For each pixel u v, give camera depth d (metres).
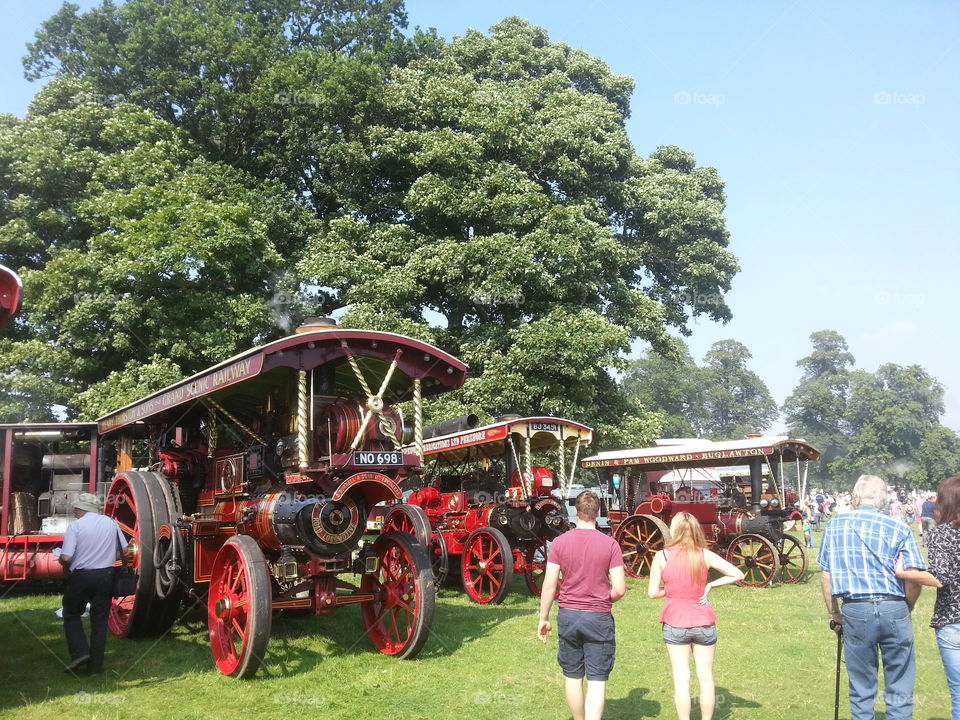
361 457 7.68
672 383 83.50
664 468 17.84
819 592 13.19
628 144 28.30
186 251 19.67
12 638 8.97
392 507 8.92
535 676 7.36
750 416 90.44
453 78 26.14
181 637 9.20
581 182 25.58
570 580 5.39
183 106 26.44
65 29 27.03
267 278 23.23
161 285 20.61
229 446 10.16
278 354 7.72
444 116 25.06
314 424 8.25
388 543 8.46
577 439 13.73
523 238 22.64
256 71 26.34
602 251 23.56
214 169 23.61
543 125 25.59
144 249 19.53
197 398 8.61
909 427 66.94
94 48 25.72
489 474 14.81
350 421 7.97
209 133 26.34
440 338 24.11
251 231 21.20
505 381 21.61
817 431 83.38
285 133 25.67
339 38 29.78
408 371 8.63
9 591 12.44
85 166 22.22
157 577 8.72
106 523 7.62
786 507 15.81
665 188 28.59
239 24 27.36
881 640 5.00
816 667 7.75
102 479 13.66
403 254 23.31
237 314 21.14
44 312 20.05
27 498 12.88
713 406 89.69
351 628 9.44
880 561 5.03
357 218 26.23
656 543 15.36
